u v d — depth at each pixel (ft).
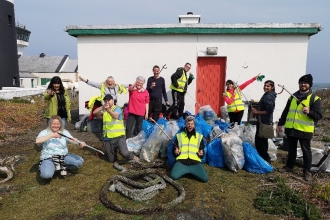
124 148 16.14
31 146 20.30
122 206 11.54
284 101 25.31
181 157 14.30
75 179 14.26
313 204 11.76
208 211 11.29
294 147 15.05
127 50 26.12
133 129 20.40
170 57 25.98
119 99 26.63
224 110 24.79
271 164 16.80
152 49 25.96
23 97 52.54
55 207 11.49
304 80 13.98
